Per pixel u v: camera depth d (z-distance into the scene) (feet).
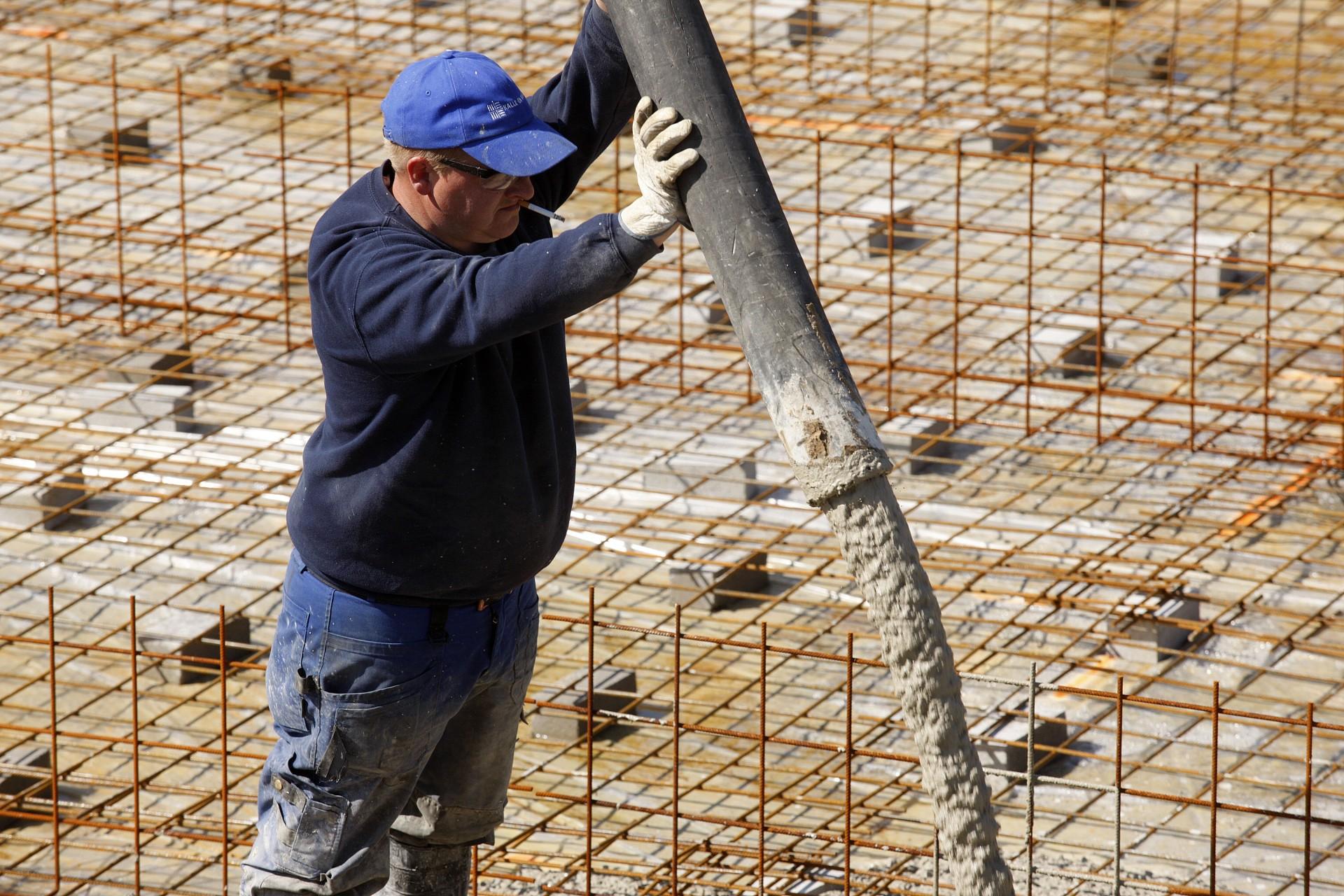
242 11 163.53
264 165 127.34
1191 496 91.71
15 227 113.80
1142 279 112.06
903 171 130.52
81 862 67.15
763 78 141.08
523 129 38.42
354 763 43.47
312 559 42.50
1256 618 82.74
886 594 32.99
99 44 145.07
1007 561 87.66
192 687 80.28
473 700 46.03
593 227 34.37
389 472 40.37
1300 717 75.72
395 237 38.70
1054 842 67.51
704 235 33.27
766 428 100.58
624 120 44.65
